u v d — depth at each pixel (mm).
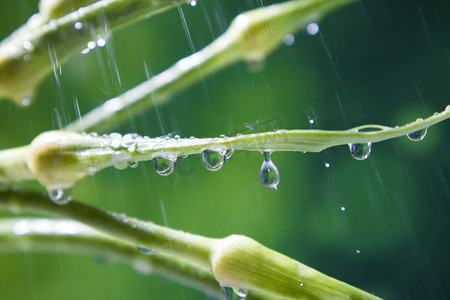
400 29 381
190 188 342
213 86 364
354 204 336
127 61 365
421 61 375
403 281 325
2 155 199
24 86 206
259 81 368
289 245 334
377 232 333
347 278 330
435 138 341
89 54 355
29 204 201
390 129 188
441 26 377
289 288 189
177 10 381
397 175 338
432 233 330
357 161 341
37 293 334
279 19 236
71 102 350
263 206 338
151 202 341
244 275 191
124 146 194
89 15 201
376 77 375
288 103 368
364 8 386
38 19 206
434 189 333
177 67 233
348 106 368
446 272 325
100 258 227
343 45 382
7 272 332
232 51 236
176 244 195
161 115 351
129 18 201
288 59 375
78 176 199
